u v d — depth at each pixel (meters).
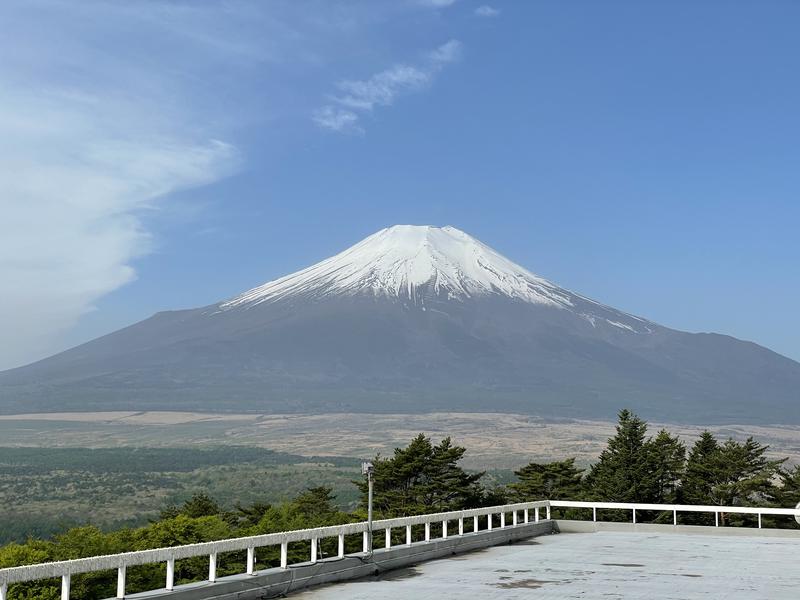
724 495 74.94
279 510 57.69
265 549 48.25
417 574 21.80
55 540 43.34
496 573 21.84
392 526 23.69
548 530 33.84
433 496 78.56
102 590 36.97
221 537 47.28
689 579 20.75
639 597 18.11
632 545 28.95
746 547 28.30
